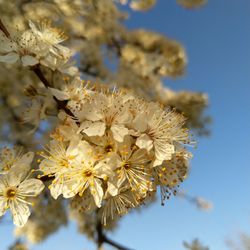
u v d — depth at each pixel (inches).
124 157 3.8
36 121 5.4
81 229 14.0
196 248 10.8
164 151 4.0
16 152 4.3
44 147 4.1
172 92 14.5
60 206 13.4
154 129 4.1
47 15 8.3
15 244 13.0
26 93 5.4
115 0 11.7
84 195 4.1
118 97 4.1
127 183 3.9
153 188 4.0
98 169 3.7
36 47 4.9
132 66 14.1
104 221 4.1
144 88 13.7
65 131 4.0
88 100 4.2
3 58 4.7
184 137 4.3
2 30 5.0
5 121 9.9
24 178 4.0
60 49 5.2
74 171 3.8
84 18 12.1
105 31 13.3
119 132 3.8
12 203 3.9
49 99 5.3
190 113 13.7
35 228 14.0
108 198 4.1
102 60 13.7
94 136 3.8
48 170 3.9
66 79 4.9
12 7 7.6
